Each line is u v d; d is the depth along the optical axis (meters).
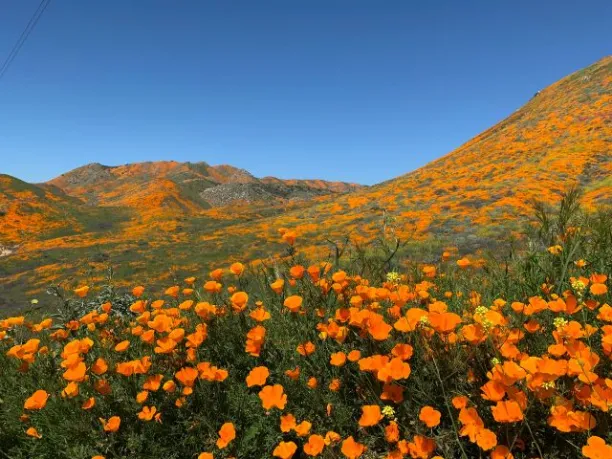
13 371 2.52
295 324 2.39
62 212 52.88
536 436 1.54
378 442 1.80
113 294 4.20
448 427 1.69
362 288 2.23
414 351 1.87
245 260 23.53
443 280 3.34
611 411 1.43
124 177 112.44
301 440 1.83
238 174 126.56
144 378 2.19
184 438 1.92
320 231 28.73
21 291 22.50
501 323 1.74
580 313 2.06
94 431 1.89
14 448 1.93
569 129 40.69
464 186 34.31
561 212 2.84
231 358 2.43
